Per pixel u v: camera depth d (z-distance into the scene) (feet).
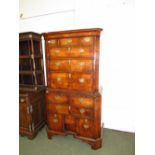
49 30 8.27
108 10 7.11
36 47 7.91
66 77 6.59
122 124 7.76
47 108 7.13
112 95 7.70
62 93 6.65
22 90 7.52
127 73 7.30
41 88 7.92
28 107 7.07
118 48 7.25
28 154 6.06
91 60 6.01
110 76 7.59
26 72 7.78
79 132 6.57
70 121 6.75
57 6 7.91
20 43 7.92
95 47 5.89
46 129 7.86
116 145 6.60
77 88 6.45
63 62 6.55
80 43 6.10
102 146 6.54
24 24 8.75
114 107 7.76
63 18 7.89
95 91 6.19
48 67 6.91
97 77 6.11
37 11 8.34
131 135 7.40
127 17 6.91
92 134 6.33
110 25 7.20
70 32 6.11
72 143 6.86
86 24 7.47
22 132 7.39
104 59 7.52
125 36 7.07
